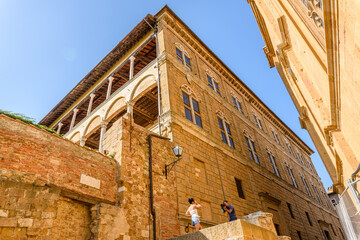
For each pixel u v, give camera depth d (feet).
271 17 44.24
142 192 34.01
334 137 31.76
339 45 16.75
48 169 25.36
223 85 86.69
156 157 40.22
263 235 23.17
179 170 43.86
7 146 23.30
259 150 86.58
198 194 45.29
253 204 61.72
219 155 59.41
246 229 21.20
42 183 24.23
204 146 55.72
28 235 21.38
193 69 72.02
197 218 29.63
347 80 18.16
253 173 71.51
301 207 91.97
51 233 23.12
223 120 72.02
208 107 67.62
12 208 21.35
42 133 26.61
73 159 28.30
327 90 27.07
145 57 77.66
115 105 69.21
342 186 50.67
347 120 23.93
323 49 22.26
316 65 27.45
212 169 53.88
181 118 52.29
